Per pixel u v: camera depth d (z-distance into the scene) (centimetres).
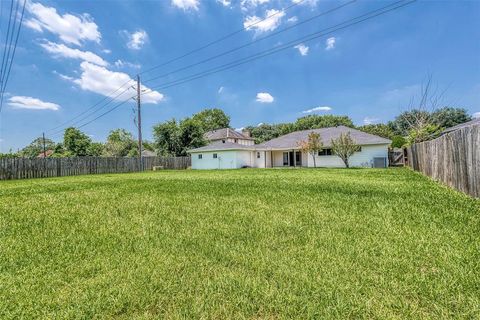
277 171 1548
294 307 157
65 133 3625
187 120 3028
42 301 168
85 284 190
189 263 223
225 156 2506
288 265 214
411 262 212
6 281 195
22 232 316
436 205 411
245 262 223
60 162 1677
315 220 350
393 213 374
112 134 4556
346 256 229
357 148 1894
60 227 337
